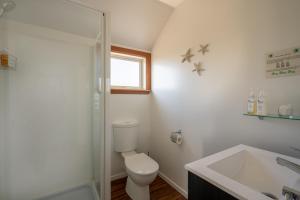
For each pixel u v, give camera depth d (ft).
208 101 5.01
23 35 4.57
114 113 6.83
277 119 3.50
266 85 3.65
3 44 4.32
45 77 4.97
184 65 5.87
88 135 5.73
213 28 4.82
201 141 5.27
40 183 5.00
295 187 2.47
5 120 4.48
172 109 6.49
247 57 3.99
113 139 6.69
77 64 5.38
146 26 6.66
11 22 4.39
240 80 4.15
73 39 5.19
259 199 1.85
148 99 7.76
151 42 7.42
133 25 6.44
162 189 6.33
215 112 4.81
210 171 2.50
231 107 4.38
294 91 3.23
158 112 7.30
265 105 3.54
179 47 6.09
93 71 5.32
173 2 5.99
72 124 5.46
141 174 4.89
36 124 4.90
